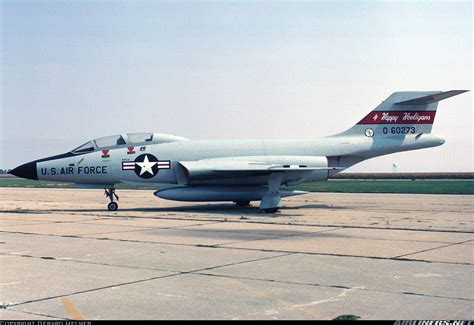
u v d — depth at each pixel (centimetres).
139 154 2189
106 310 621
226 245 1149
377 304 645
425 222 1666
